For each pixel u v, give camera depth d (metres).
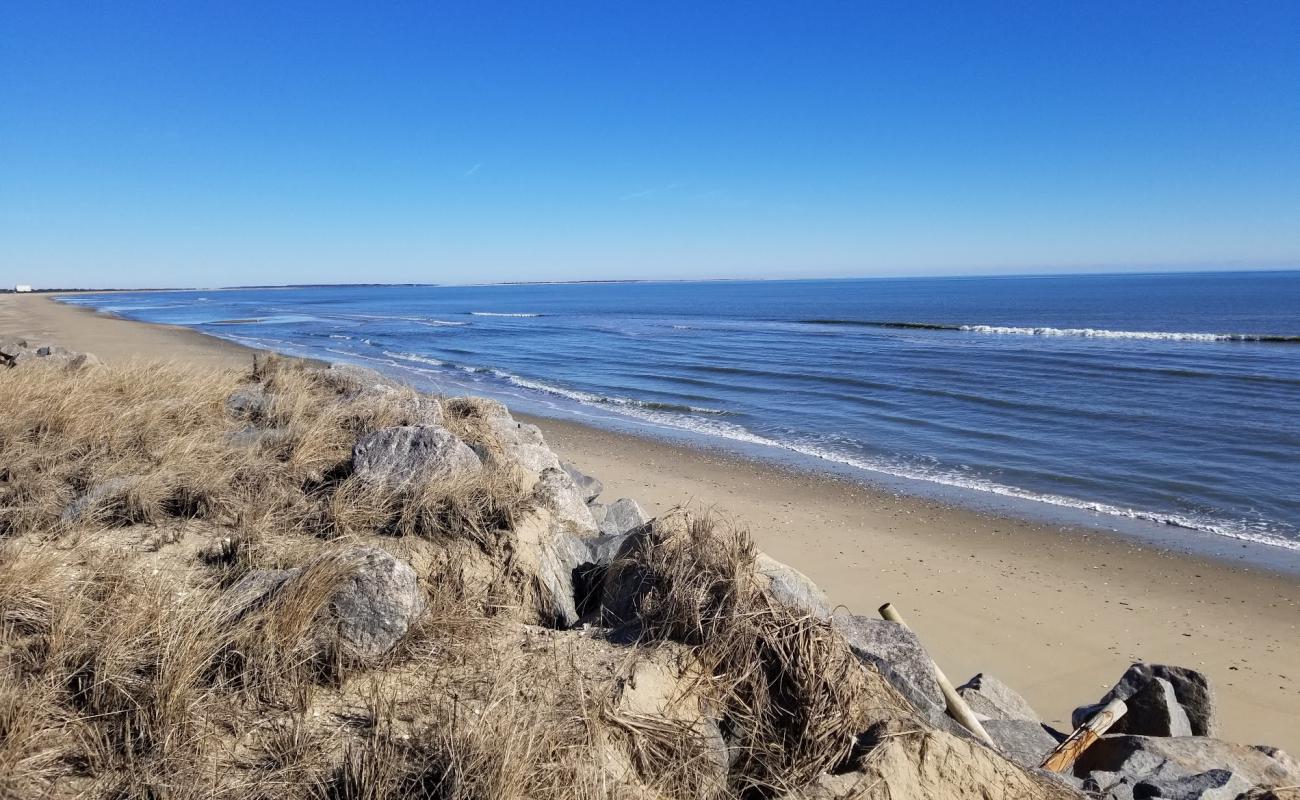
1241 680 6.48
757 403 21.08
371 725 2.96
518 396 22.83
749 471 13.59
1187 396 20.20
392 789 2.57
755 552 4.30
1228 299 77.44
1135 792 3.75
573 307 93.50
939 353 31.95
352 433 6.79
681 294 149.50
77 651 2.97
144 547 4.29
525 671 3.40
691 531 4.31
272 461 5.88
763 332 47.16
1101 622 7.52
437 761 2.70
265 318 69.25
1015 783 3.21
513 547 4.62
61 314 60.19
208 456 5.74
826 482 12.82
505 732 2.76
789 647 3.46
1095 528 10.45
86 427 6.13
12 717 2.57
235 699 2.97
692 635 3.61
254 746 2.79
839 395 22.00
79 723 2.72
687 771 3.00
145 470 5.45
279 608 3.33
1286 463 13.63
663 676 3.42
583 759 2.82
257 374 9.91
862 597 8.02
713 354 33.88
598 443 15.95
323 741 2.84
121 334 40.00
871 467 13.92
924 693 3.77
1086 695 6.20
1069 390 21.58
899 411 19.39
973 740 3.44
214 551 4.29
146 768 2.56
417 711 3.09
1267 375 23.34
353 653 3.30
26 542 4.12
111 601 3.34
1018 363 27.72
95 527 4.51
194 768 2.61
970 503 11.60
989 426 17.30
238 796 2.52
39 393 6.89
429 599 3.97
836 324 53.97
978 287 172.12
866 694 3.47
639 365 30.30
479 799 2.51
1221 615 7.73
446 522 4.84
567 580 4.88
